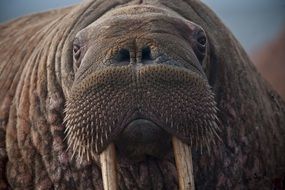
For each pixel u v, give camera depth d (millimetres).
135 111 16562
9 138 20438
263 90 21547
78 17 19984
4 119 20734
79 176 19516
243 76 20406
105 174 17000
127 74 16578
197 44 18453
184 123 16719
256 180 20234
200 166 19344
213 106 17188
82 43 18172
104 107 16656
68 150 19484
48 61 20141
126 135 16766
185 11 19844
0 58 22562
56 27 20938
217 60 19797
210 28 20172
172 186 19000
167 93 16578
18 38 23016
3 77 21656
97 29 17641
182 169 16984
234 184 19859
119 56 16812
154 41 16906
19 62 21688
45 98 19891
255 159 20219
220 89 19719
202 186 19531
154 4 19375
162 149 17375
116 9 18703
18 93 20734
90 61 17062
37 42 21625
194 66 17188
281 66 35562
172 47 17031
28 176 20109
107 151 17016
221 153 19578
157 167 18750
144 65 16625
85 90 16844
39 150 19906
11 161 20328
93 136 16875
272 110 21609
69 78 19297
